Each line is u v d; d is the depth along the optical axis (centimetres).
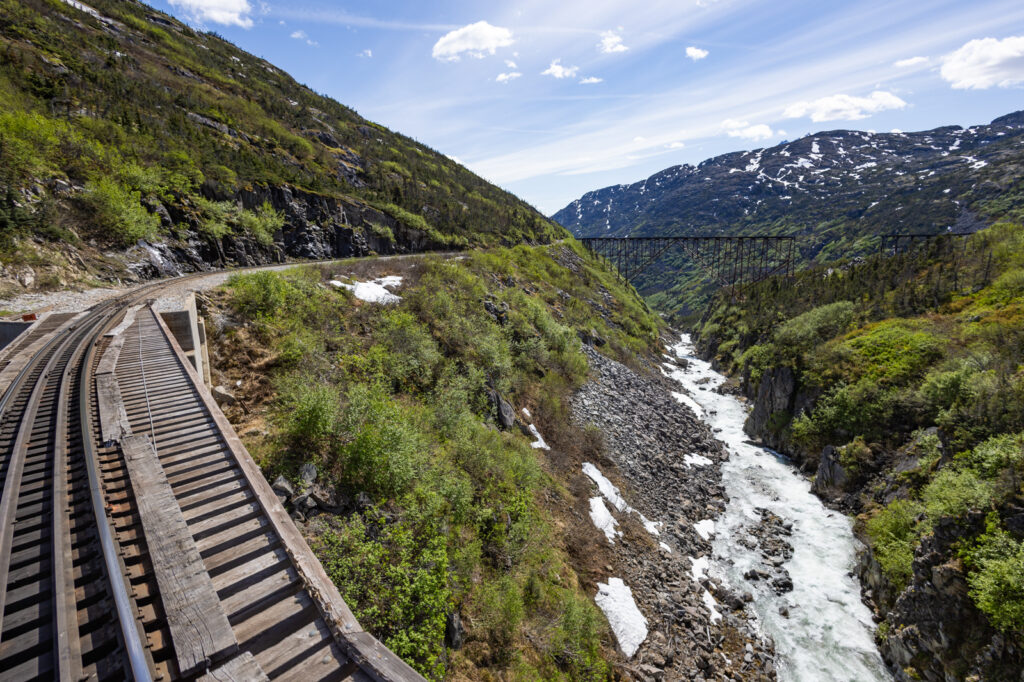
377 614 768
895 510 1955
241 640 467
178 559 540
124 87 4919
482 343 2356
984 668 1259
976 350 2692
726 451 3203
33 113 2975
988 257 4709
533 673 941
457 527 1168
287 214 4647
